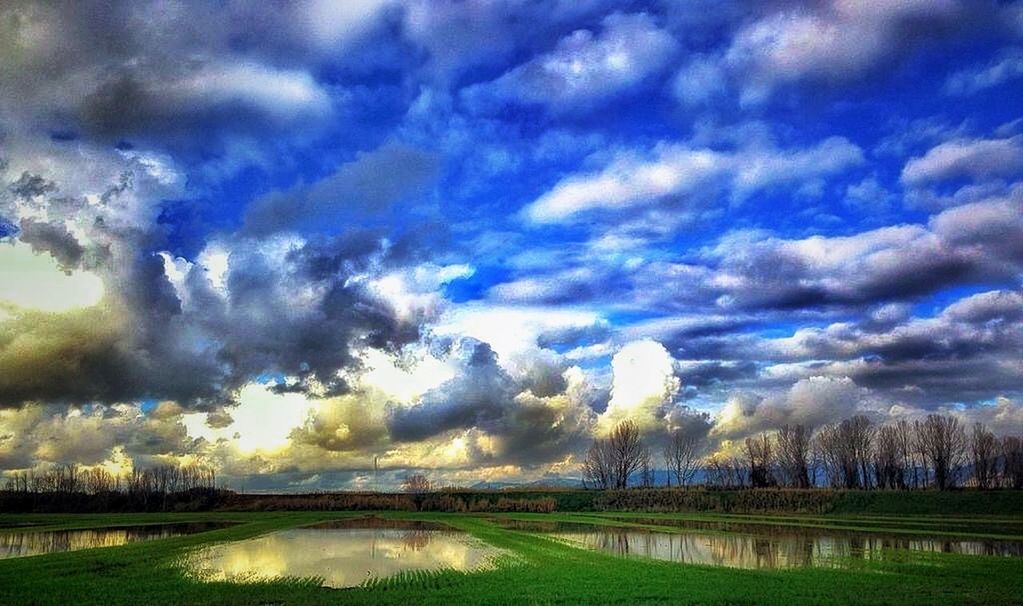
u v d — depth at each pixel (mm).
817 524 103562
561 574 47781
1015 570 50375
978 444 164625
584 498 165375
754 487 174125
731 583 43562
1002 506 123125
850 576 46812
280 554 65250
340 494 185375
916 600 38312
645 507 155750
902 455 169000
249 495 188250
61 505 169625
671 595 39406
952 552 65750
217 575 49312
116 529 100438
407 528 103750
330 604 37125
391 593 40562
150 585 43062
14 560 54469
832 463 176875
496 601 37938
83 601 37844
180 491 185000
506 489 187750
